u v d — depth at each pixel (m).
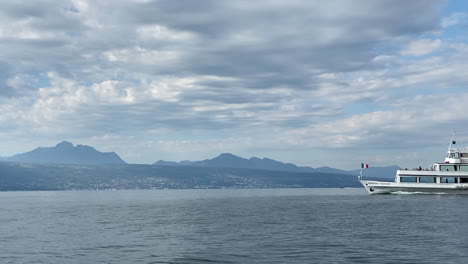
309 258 45.44
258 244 55.78
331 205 146.50
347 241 57.09
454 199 142.75
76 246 56.34
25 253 51.06
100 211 135.88
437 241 55.28
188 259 46.03
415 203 128.62
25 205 188.62
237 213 116.81
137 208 152.62
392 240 57.12
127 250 52.56
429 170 162.25
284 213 112.69
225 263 43.56
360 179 176.12
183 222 90.25
